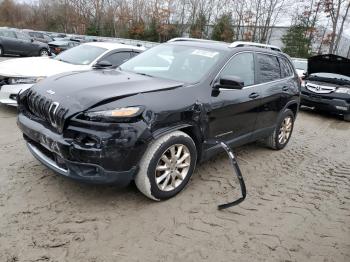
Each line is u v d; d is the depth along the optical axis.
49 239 3.00
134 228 3.26
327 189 4.55
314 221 3.70
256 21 36.31
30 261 2.74
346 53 34.25
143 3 43.91
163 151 3.53
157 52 4.94
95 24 46.66
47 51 20.41
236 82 3.93
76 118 3.21
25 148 4.87
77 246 2.95
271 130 5.50
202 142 4.05
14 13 57.50
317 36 33.41
